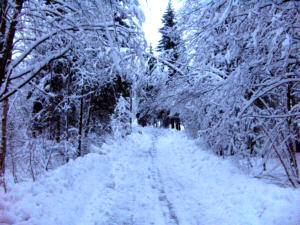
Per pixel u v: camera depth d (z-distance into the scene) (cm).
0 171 616
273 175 660
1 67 445
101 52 566
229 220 424
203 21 688
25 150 896
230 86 572
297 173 578
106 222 442
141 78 690
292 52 498
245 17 521
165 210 509
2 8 423
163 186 700
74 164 759
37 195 466
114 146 1396
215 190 610
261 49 553
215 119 895
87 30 529
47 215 411
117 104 1661
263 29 494
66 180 586
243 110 523
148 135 2691
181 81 970
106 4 453
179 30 842
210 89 834
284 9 463
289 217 355
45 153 979
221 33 640
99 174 766
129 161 1091
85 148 1555
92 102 1499
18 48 546
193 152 1232
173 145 1703
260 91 540
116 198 580
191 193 621
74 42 557
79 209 484
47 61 492
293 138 586
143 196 605
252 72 551
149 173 879
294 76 515
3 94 467
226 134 705
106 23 471
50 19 517
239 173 729
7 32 450
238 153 718
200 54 841
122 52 489
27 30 540
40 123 1168
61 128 1441
